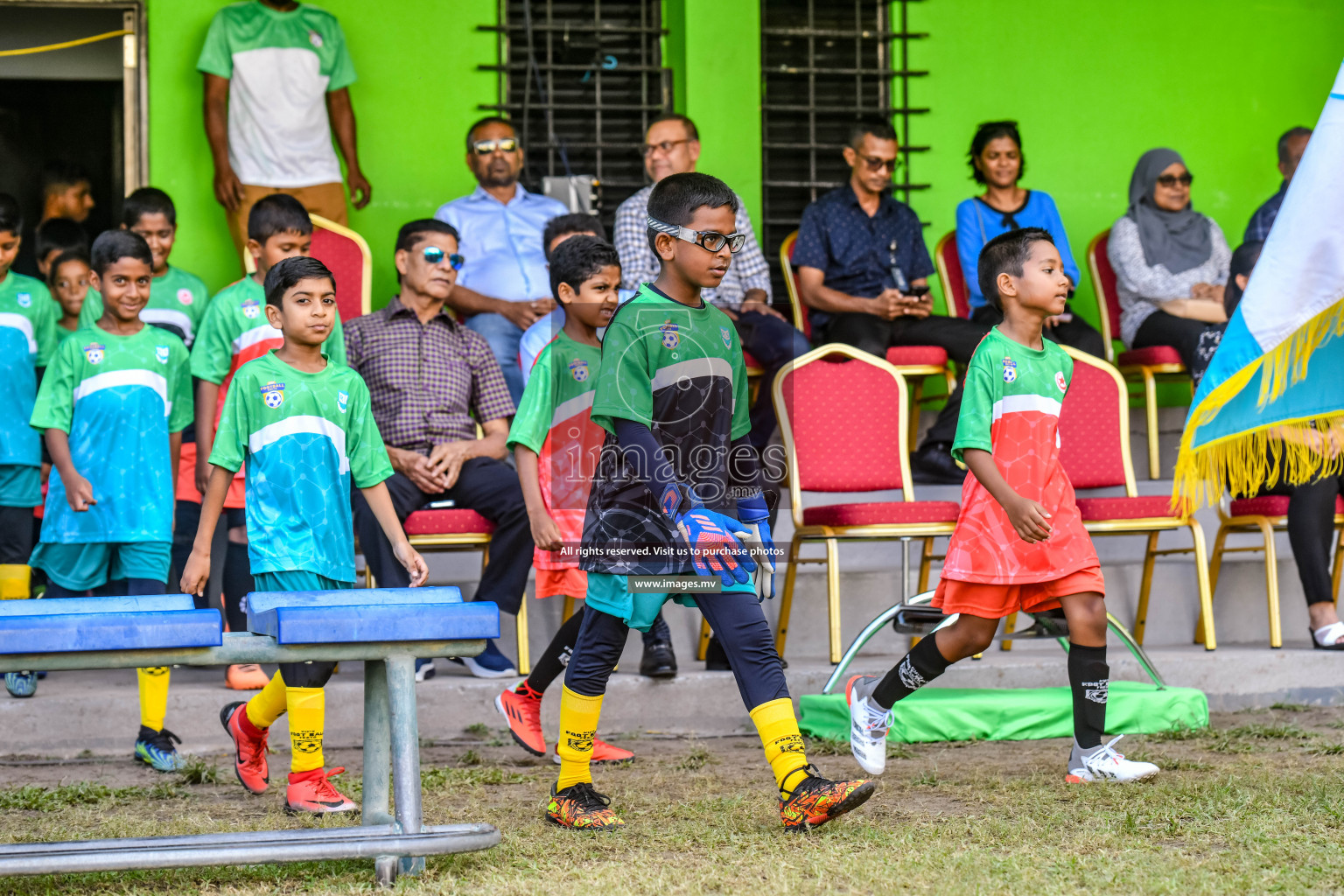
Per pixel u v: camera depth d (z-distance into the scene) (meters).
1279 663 12.34
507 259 14.80
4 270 11.88
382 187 16.22
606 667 7.43
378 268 16.19
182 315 13.42
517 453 9.66
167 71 15.74
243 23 14.94
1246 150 18.25
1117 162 17.92
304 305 7.95
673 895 5.73
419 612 6.18
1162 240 16.06
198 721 10.55
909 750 9.86
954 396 14.55
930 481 14.52
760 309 13.71
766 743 7.12
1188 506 8.09
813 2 17.41
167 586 10.38
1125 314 16.09
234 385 8.00
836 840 6.77
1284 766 8.85
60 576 10.31
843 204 15.50
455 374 12.27
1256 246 14.12
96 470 10.18
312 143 14.94
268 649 6.05
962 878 5.89
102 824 7.41
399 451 11.65
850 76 17.50
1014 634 11.09
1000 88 17.72
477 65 16.48
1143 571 13.52
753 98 16.66
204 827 7.32
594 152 17.00
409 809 6.23
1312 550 12.84
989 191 15.98
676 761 9.65
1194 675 12.16
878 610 13.24
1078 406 13.29
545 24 16.73
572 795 7.39
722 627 7.26
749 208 16.67
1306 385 7.67
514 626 12.24
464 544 11.45
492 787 8.67
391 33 16.27
